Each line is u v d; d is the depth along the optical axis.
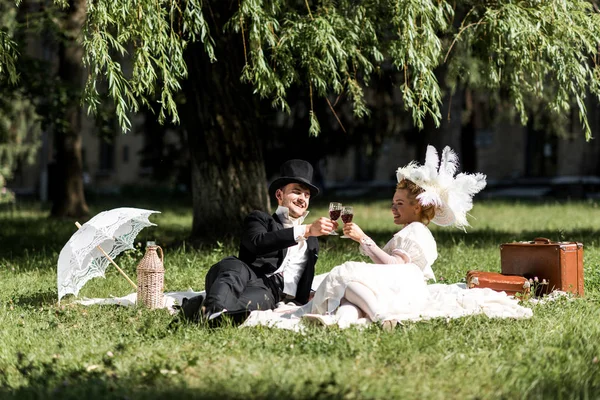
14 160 33.56
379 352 5.58
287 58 9.95
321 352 5.62
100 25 8.60
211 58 9.14
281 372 5.04
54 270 11.23
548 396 4.61
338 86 10.13
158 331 6.42
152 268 7.86
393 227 20.39
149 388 4.80
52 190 23.22
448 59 12.94
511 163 41.09
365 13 10.55
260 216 7.17
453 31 11.75
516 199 33.44
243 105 13.94
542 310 7.39
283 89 9.83
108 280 9.76
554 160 39.91
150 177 31.77
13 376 5.21
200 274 10.23
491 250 13.27
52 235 17.69
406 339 5.88
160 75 9.72
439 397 4.60
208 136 13.84
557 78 10.34
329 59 9.62
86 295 8.97
